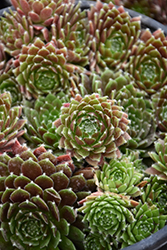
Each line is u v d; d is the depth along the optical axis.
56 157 0.40
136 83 0.46
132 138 0.44
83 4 0.49
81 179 0.39
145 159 0.44
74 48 0.45
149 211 0.39
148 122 0.44
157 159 0.41
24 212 0.39
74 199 0.39
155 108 0.45
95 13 0.45
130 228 0.39
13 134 0.40
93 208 0.38
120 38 0.46
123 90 0.44
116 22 0.45
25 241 0.39
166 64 0.45
